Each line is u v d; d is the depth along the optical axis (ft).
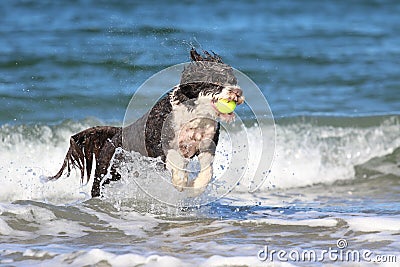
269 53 214.90
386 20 280.10
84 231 88.53
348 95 177.58
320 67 204.33
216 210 100.73
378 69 203.62
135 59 184.96
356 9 299.38
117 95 165.27
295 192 121.60
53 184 116.57
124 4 271.69
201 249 81.35
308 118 149.38
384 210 102.63
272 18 272.92
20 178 119.34
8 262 76.74
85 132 103.40
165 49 191.93
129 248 81.56
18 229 88.17
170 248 81.71
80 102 160.15
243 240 85.30
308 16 281.95
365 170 136.05
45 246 81.97
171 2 283.38
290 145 139.54
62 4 265.54
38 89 166.30
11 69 180.65
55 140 135.33
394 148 142.51
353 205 108.17
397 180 131.03
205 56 96.43
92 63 184.85
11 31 221.87
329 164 136.46
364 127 146.92
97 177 102.27
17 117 148.66
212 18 260.83
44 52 194.70
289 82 187.42
